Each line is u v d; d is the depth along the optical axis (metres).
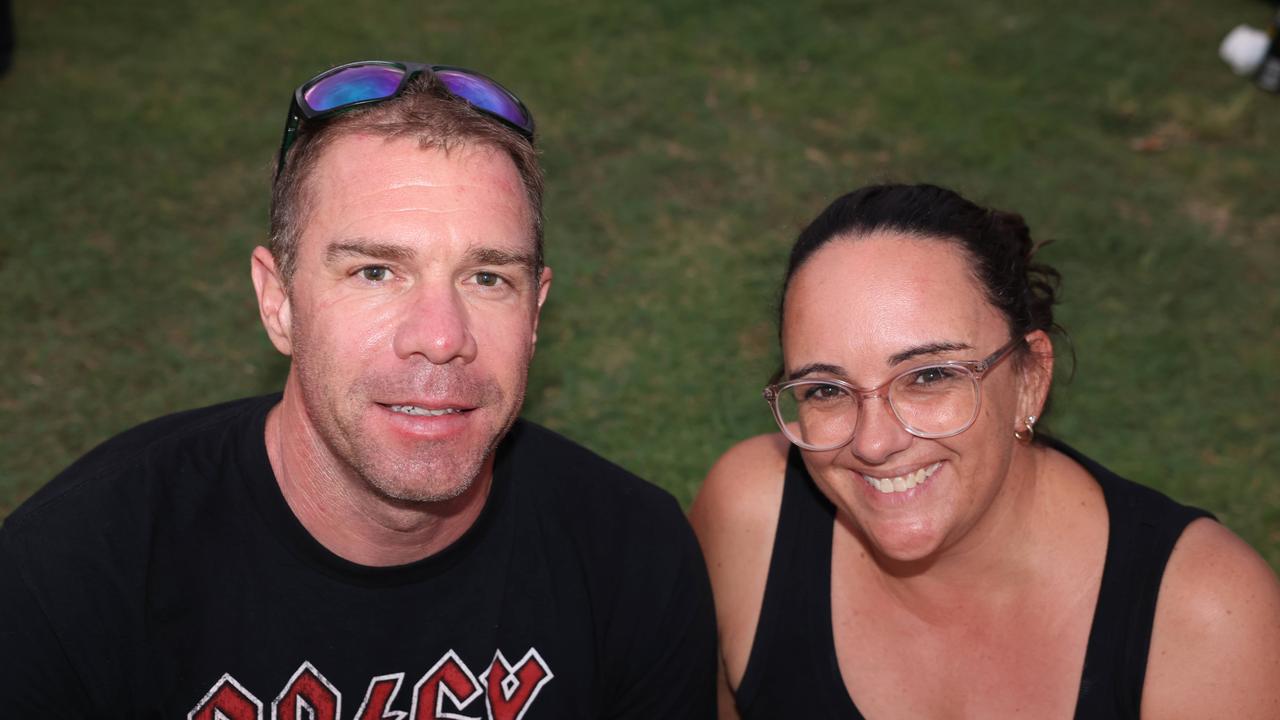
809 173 2.54
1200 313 2.14
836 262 0.94
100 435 1.70
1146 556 0.97
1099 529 0.99
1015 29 3.35
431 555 0.92
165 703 0.90
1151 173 2.64
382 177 0.86
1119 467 1.71
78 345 1.91
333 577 0.91
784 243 2.23
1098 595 0.98
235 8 3.27
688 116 2.77
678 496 1.60
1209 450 1.77
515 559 0.96
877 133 2.73
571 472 1.00
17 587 0.88
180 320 1.99
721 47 3.14
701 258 2.22
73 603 0.88
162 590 0.90
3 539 0.90
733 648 1.08
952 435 0.92
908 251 0.93
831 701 1.03
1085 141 2.76
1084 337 2.04
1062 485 1.01
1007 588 1.00
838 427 0.95
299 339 0.88
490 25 3.22
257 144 2.58
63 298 2.03
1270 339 2.07
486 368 0.88
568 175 2.50
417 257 0.86
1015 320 0.95
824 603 1.04
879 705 1.03
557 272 2.14
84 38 3.04
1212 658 0.94
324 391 0.87
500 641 0.95
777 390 1.00
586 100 2.82
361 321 0.86
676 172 2.53
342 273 0.87
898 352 0.92
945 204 0.95
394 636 0.92
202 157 2.52
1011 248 0.96
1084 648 0.98
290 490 0.91
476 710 0.95
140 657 0.89
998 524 0.98
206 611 0.90
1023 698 0.99
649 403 1.81
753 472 1.10
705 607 1.02
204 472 0.93
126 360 1.87
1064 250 2.30
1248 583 0.94
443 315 0.86
